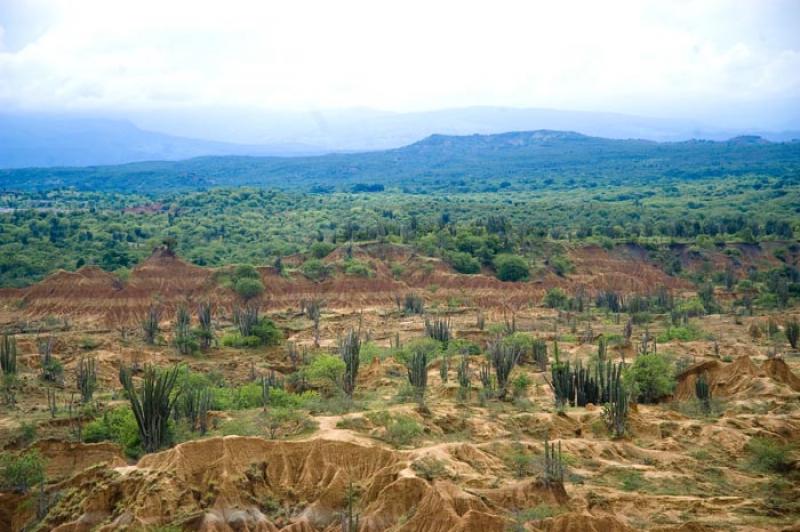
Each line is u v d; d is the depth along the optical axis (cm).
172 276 16838
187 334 12875
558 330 14888
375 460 6462
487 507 5859
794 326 13050
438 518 5669
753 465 7412
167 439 7256
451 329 13988
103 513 5881
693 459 7450
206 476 6156
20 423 7981
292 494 6241
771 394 9425
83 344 12419
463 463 6619
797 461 7375
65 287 16025
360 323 14412
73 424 8169
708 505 6362
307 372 10056
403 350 11625
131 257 19738
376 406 8412
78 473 6450
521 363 11712
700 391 9388
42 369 10425
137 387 10081
